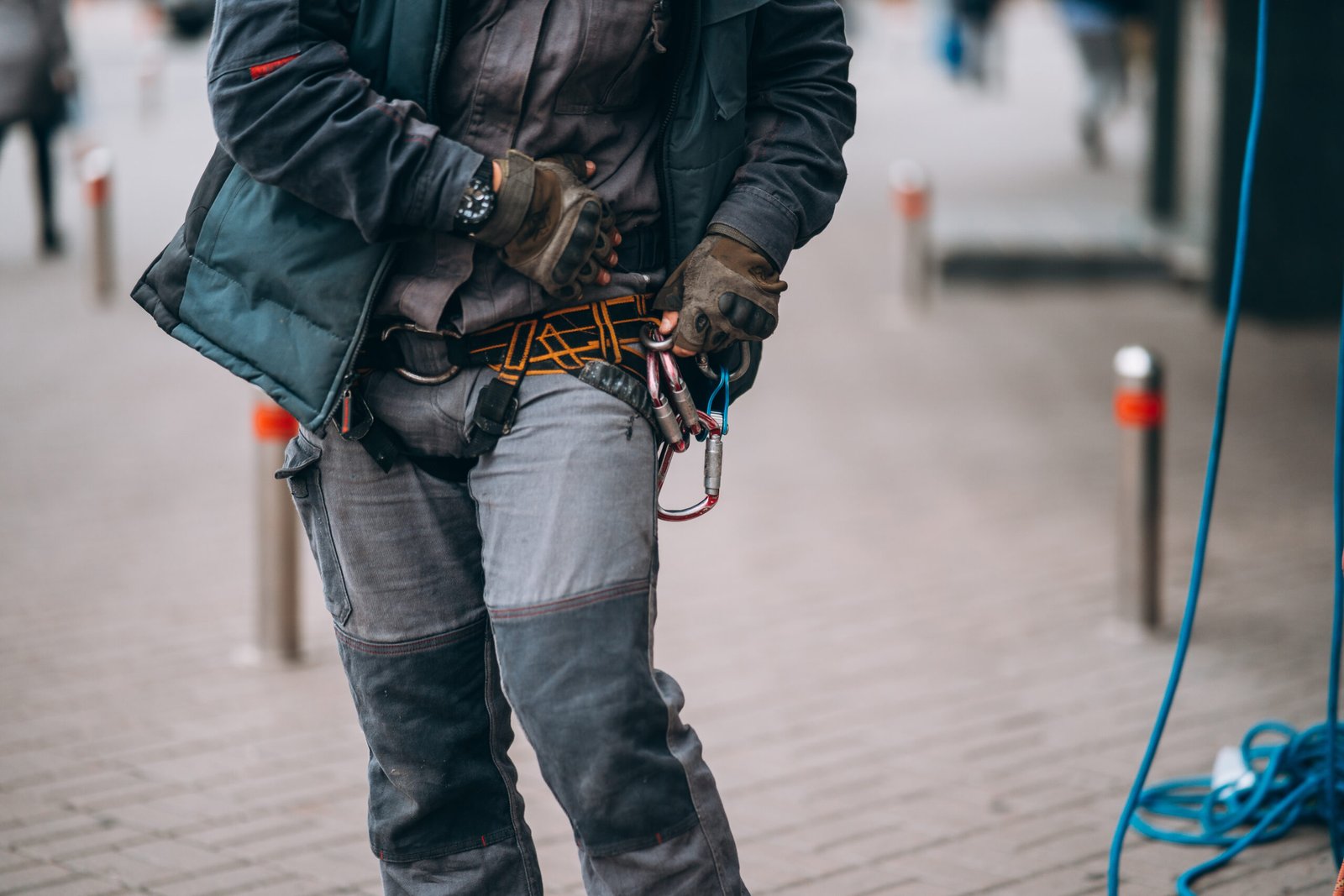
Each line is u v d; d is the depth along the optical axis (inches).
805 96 99.3
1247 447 321.1
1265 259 433.7
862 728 186.5
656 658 211.5
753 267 94.2
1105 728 185.6
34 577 240.5
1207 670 205.0
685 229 95.7
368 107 86.4
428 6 88.4
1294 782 159.2
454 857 103.3
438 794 101.6
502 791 104.1
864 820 160.4
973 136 829.8
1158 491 217.0
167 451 313.3
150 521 270.2
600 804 89.4
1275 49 423.8
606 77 91.8
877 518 277.3
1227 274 443.8
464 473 98.3
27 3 483.2
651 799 90.0
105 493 285.1
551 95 90.5
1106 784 168.6
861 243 572.1
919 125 882.8
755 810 163.6
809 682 202.2
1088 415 350.6
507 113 90.5
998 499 288.8
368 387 96.0
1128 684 200.4
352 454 97.5
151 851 152.8
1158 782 169.2
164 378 370.3
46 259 504.4
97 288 443.8
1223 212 441.4
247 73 85.9
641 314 95.3
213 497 284.8
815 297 484.4
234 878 146.9
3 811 161.9
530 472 91.4
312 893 143.9
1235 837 153.4
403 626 99.4
